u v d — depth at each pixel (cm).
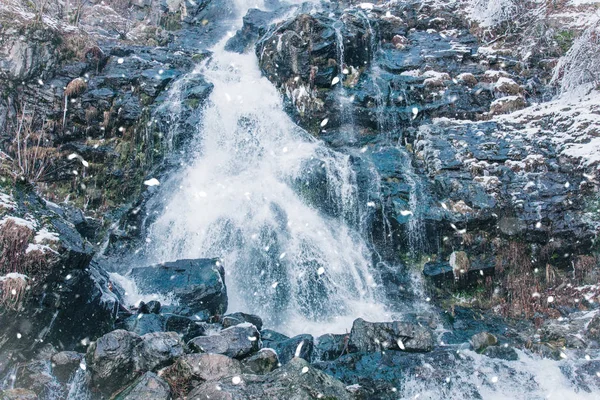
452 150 1084
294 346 684
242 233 1027
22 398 468
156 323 627
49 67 1244
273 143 1210
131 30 1711
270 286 972
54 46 1261
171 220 1062
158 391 475
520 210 975
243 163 1171
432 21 1535
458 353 699
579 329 780
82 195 1172
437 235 975
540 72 1346
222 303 826
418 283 963
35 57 1220
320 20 1349
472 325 864
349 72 1305
